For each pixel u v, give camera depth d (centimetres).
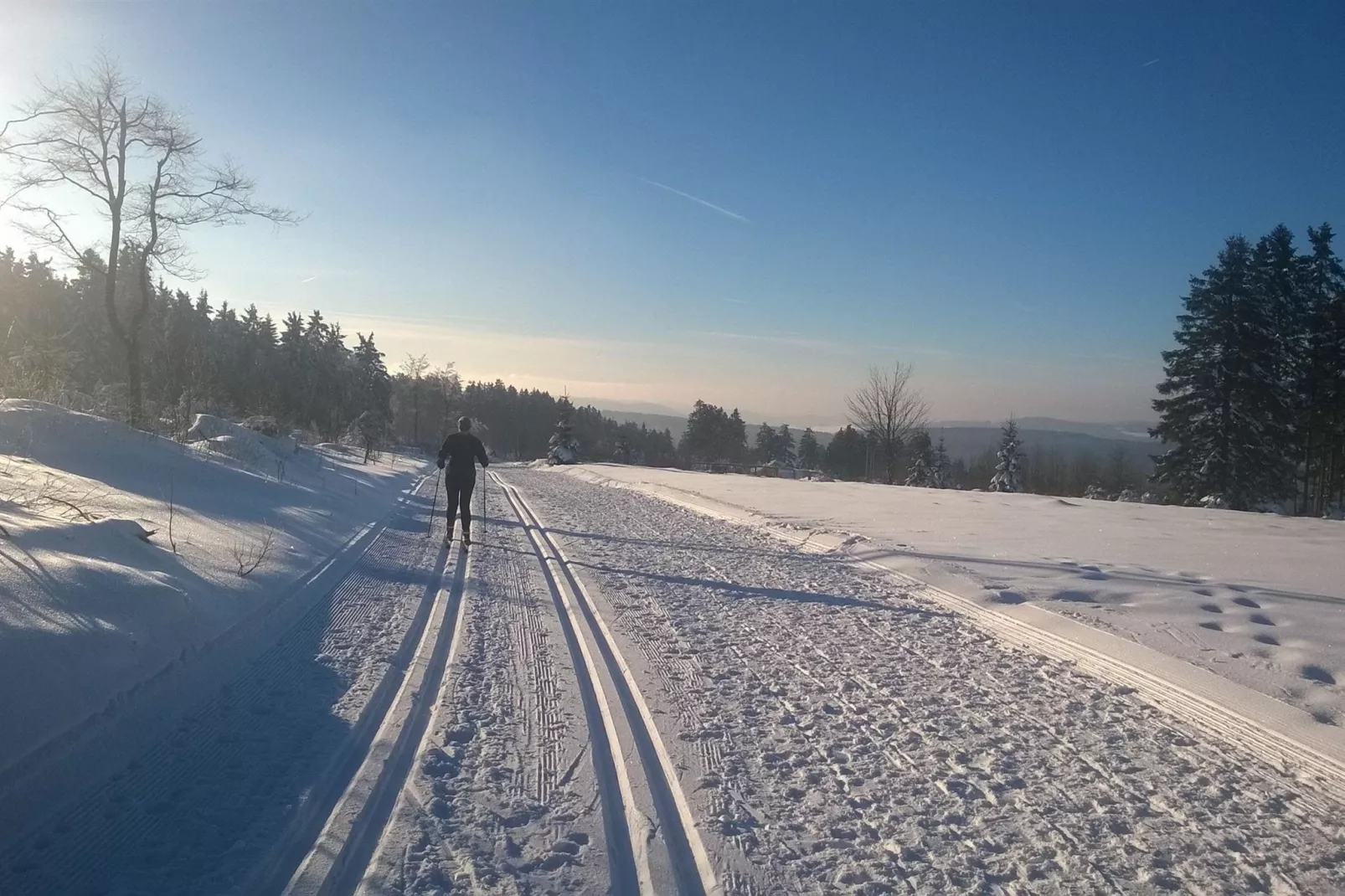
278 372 7062
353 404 7756
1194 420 3934
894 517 1831
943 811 446
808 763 506
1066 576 1063
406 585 980
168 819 393
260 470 1697
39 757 407
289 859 366
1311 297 3997
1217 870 389
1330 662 678
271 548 1001
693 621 870
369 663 656
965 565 1148
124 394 1958
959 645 791
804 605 963
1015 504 2238
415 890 350
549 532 1590
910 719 585
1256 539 1509
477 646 737
